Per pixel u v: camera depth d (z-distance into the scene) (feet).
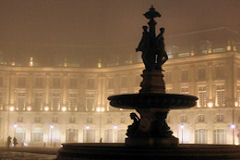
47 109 330.75
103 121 329.52
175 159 50.90
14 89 330.34
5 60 330.95
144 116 66.23
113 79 330.95
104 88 333.42
